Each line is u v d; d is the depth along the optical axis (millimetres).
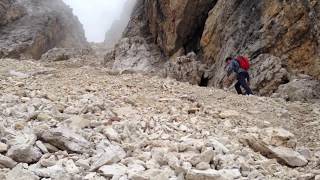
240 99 12500
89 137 6102
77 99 9281
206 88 14172
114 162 5152
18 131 5930
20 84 10445
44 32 46344
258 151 6809
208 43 24188
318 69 16672
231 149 6406
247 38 20109
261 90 17172
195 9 26688
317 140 8281
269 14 19281
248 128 8305
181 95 11805
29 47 41656
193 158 5441
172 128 7512
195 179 4719
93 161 5141
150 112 8875
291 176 5523
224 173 4992
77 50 38406
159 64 29828
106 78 13586
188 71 22562
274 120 9953
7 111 7098
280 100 13062
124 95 10656
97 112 8008
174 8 27141
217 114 9602
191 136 6945
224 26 22656
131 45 32219
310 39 17266
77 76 13633
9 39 41969
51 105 7977
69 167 4805
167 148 5930
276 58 17766
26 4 51094
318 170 5996
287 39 18094
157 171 4836
